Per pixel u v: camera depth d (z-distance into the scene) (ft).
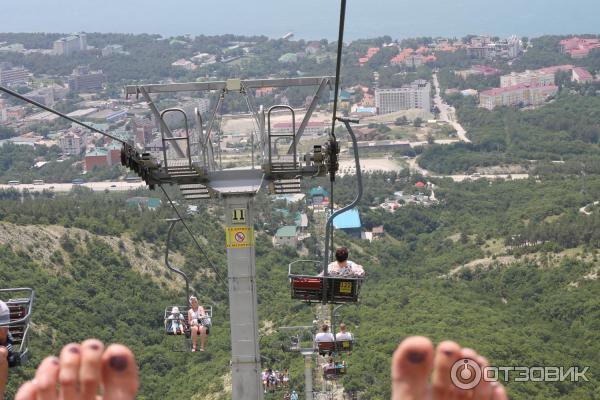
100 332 245.86
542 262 347.77
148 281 289.53
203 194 50.21
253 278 45.50
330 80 53.72
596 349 229.86
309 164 49.60
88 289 268.82
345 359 164.96
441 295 304.09
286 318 240.53
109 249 296.51
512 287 328.49
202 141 50.26
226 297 301.02
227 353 214.07
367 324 244.83
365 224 447.01
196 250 321.93
